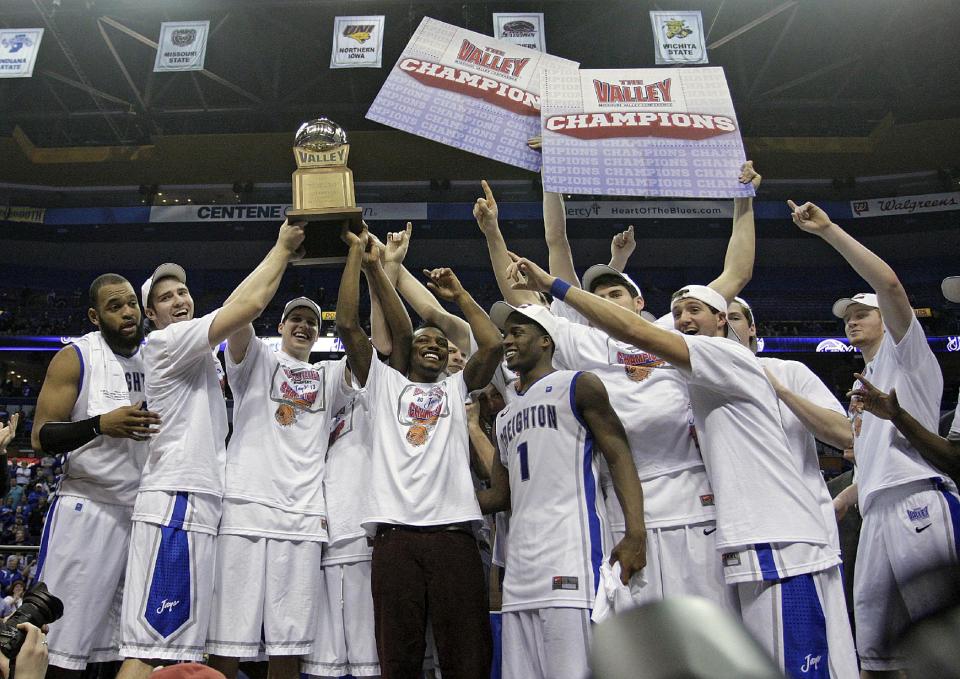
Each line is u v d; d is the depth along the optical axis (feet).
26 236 86.69
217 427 12.63
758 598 9.84
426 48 15.11
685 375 10.54
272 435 12.82
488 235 15.08
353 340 12.77
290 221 12.66
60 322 83.25
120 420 11.25
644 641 1.90
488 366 12.62
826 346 77.46
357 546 12.78
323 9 67.15
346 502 13.00
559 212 15.43
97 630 11.89
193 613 11.19
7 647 7.85
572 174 13.50
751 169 13.60
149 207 85.20
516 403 11.80
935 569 2.33
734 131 13.91
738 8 66.23
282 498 12.48
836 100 75.31
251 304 12.01
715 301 11.98
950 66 72.64
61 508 11.94
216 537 12.01
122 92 77.92
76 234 87.40
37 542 53.06
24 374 88.22
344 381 13.64
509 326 12.35
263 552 12.10
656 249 93.50
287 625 11.94
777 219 84.12
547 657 10.07
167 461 11.73
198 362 12.39
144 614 10.87
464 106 14.57
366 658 12.39
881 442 12.58
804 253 92.38
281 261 12.51
